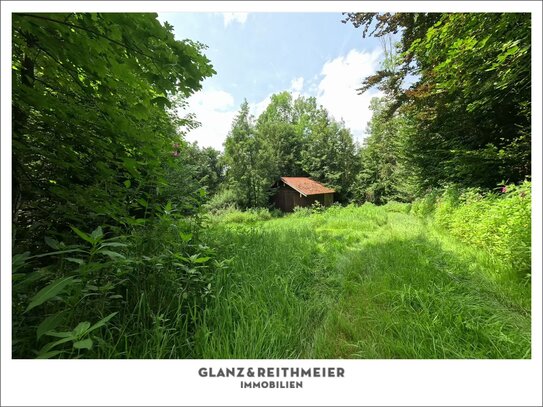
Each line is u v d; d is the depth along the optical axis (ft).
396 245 12.92
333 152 77.92
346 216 30.81
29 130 4.98
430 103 22.04
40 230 5.83
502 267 8.36
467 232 12.81
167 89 4.85
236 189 55.06
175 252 5.99
